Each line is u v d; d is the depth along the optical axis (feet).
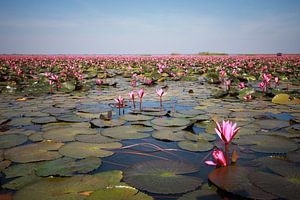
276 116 12.07
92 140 8.48
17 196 4.99
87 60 79.36
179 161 6.73
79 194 5.05
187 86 25.32
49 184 5.46
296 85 24.90
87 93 20.44
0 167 6.45
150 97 18.11
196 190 5.24
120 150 7.84
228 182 5.28
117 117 11.90
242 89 17.44
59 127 10.02
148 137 9.04
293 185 5.16
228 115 12.07
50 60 76.43
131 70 44.39
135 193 4.97
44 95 19.43
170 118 11.50
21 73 33.96
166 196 5.12
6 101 16.43
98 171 6.35
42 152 7.44
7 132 9.47
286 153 7.30
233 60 74.18
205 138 8.76
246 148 7.80
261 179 5.40
